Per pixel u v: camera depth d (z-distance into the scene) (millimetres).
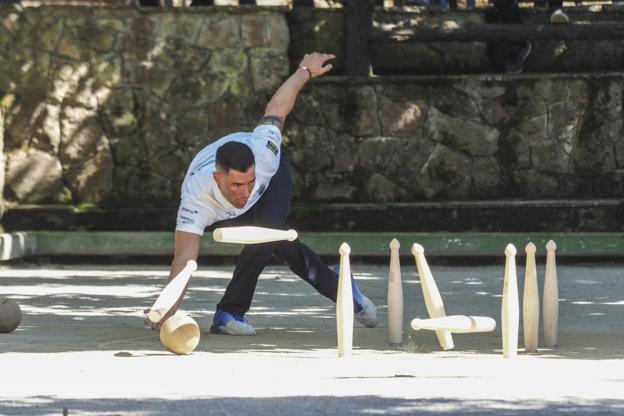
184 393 15227
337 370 17359
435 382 16094
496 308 27375
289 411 13867
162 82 42281
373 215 41844
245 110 42250
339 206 41844
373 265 40719
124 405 14312
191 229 20000
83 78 42375
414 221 41719
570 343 20891
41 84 42406
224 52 42156
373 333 22359
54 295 30188
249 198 20375
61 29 42312
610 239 40281
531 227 41531
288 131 42250
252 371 17250
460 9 44188
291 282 33969
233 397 14875
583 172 42156
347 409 13961
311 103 42250
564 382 16062
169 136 42406
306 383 16062
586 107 42031
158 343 20797
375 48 43844
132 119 42406
